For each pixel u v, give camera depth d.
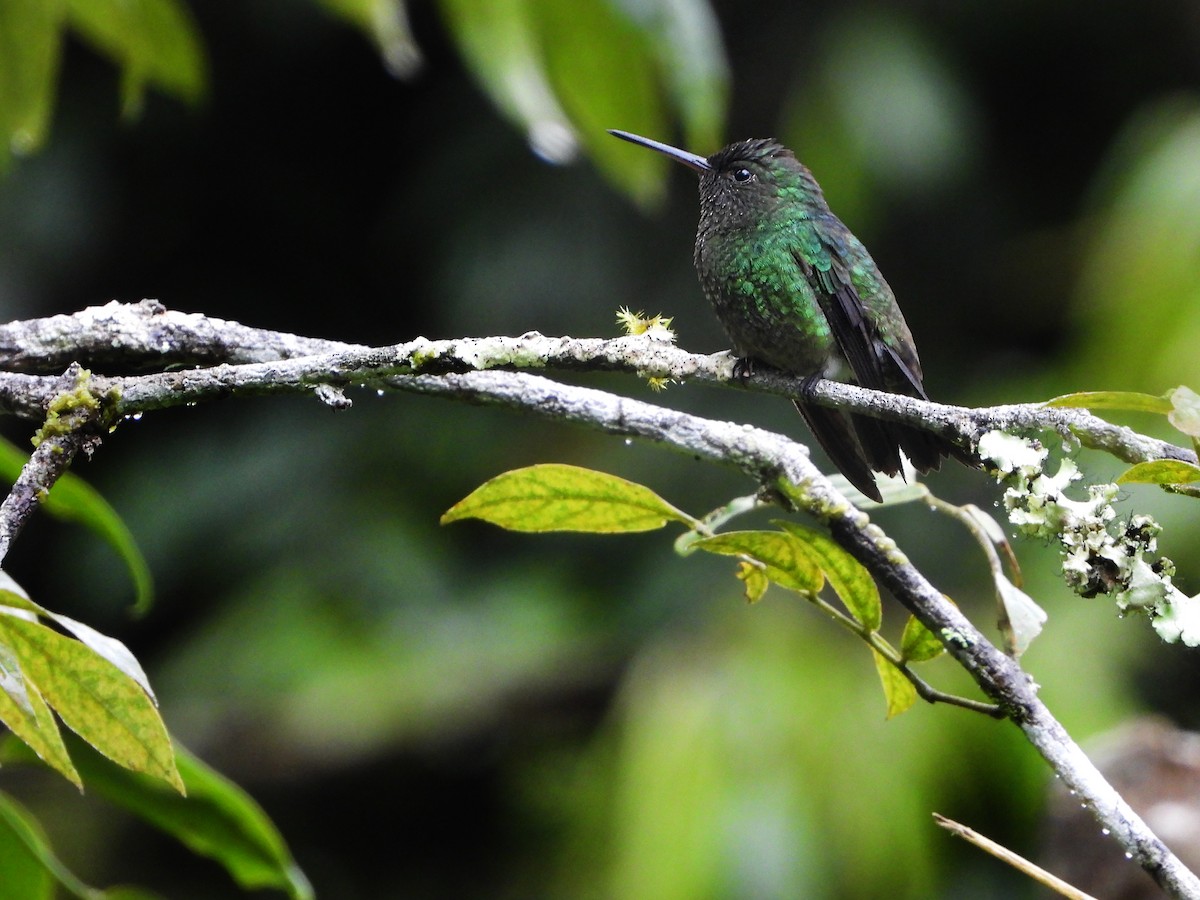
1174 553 8.52
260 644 11.74
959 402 12.80
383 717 11.23
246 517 12.73
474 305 12.75
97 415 3.05
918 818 8.54
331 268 14.57
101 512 3.71
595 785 9.90
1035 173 14.54
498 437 12.59
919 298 13.88
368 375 3.20
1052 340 13.45
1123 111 14.57
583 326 12.66
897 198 12.95
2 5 5.16
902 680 3.06
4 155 5.35
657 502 3.10
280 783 12.45
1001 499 3.03
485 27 5.44
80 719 2.47
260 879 3.86
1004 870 9.27
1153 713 8.84
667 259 12.84
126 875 12.40
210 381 3.12
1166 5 13.95
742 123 14.17
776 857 8.20
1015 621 2.99
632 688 9.66
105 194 13.47
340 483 12.69
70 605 13.30
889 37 12.85
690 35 5.57
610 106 5.75
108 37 5.43
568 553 12.40
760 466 3.22
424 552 12.26
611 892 8.57
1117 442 2.97
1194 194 9.52
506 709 11.77
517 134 13.10
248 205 14.38
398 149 14.41
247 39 13.75
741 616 9.73
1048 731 2.81
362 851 13.47
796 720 8.74
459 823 13.48
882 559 3.03
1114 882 4.19
